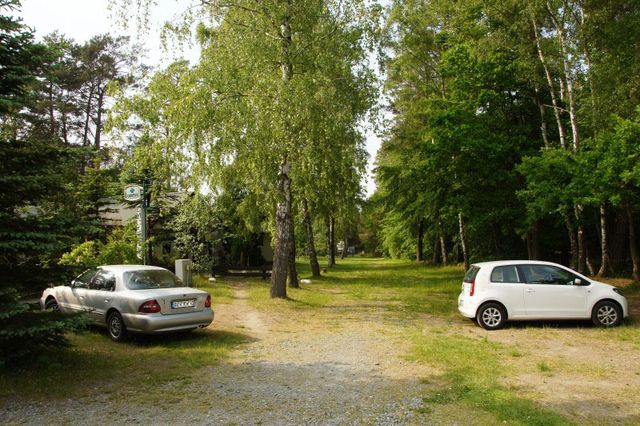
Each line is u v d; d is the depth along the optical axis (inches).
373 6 563.2
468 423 202.8
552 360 313.6
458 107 834.8
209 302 391.9
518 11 695.1
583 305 425.4
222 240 1163.9
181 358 324.2
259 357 330.3
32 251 266.5
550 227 981.2
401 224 1676.9
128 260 661.9
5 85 271.6
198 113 518.6
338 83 548.7
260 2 550.9
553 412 213.9
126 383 266.8
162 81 553.9
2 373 270.8
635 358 318.7
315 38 558.6
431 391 249.0
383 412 218.1
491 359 316.2
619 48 626.8
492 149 800.3
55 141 299.3
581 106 696.4
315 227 1630.2
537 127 903.7
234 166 591.2
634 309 514.0
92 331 414.0
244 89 542.6
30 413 219.5
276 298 633.6
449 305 606.9
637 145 529.7
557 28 667.4
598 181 568.7
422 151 929.5
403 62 970.7
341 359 323.0
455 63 852.6
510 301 430.3
